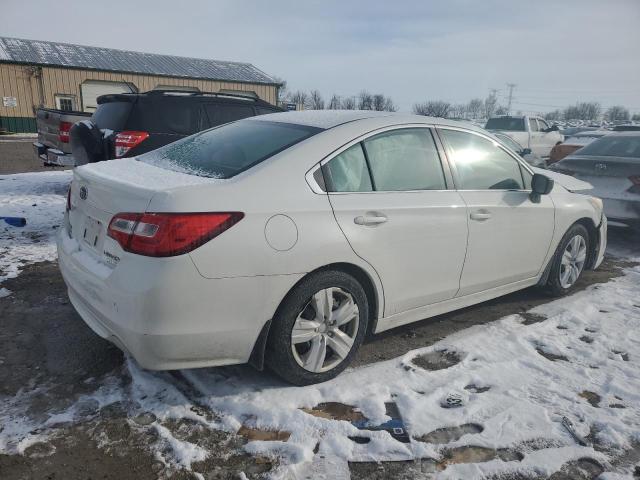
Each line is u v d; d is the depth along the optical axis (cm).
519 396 287
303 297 272
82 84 2783
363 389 289
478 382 301
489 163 383
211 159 303
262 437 246
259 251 252
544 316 409
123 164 326
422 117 352
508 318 402
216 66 3306
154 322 235
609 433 256
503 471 229
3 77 2620
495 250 374
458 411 270
